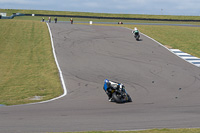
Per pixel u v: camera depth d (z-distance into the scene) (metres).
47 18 106.31
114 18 107.62
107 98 18.31
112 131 9.91
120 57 33.91
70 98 18.66
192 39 47.47
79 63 31.28
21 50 38.56
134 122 11.69
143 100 17.50
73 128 10.73
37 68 29.91
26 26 56.72
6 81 25.03
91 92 20.44
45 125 11.19
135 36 44.34
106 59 32.91
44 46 40.28
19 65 31.44
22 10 127.06
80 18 109.44
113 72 27.31
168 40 45.78
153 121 11.84
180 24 90.38
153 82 23.45
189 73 27.14
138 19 105.56
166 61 32.38
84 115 13.17
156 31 55.03
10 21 64.50
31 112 14.04
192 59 33.91
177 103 16.53
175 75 26.19
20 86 23.17
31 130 10.44
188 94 19.50
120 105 15.93
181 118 12.36
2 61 33.28
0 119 12.29
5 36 46.69
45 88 22.41
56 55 35.22
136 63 31.05
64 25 61.41
